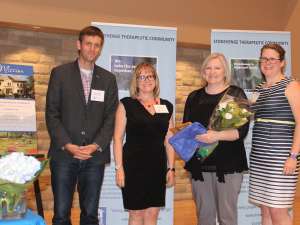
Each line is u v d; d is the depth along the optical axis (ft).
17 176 5.84
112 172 13.11
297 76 21.33
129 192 9.89
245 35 14.28
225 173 9.75
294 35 21.36
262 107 10.02
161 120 10.05
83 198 10.38
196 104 10.26
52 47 18.67
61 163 10.06
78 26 17.84
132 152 9.92
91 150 9.91
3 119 13.23
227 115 9.30
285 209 9.84
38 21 17.16
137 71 10.26
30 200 16.70
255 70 14.23
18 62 18.10
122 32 13.35
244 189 13.96
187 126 9.59
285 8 21.86
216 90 10.15
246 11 21.08
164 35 13.60
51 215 17.58
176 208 19.52
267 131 9.86
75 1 17.74
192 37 20.04
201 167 10.05
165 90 13.53
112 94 10.59
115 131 10.21
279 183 9.70
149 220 10.11
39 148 18.53
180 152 9.77
